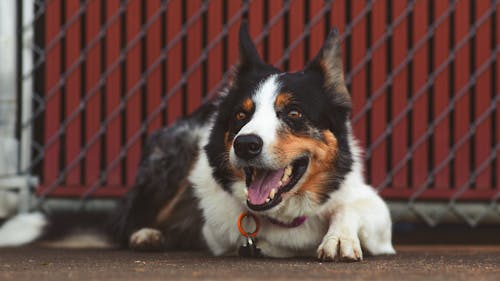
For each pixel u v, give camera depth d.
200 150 4.55
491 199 5.39
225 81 5.24
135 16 5.46
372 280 2.87
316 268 3.34
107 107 5.49
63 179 5.52
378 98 5.40
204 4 5.44
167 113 5.48
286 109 3.79
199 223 4.75
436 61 5.38
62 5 5.51
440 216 5.46
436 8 5.38
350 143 4.09
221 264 3.56
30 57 5.48
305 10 5.44
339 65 4.05
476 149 5.39
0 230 5.20
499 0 5.36
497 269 3.38
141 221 4.91
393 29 5.38
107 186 5.50
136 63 5.47
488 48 5.38
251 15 5.45
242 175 3.93
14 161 5.47
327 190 3.95
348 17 5.44
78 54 5.48
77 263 3.68
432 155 5.43
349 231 3.78
